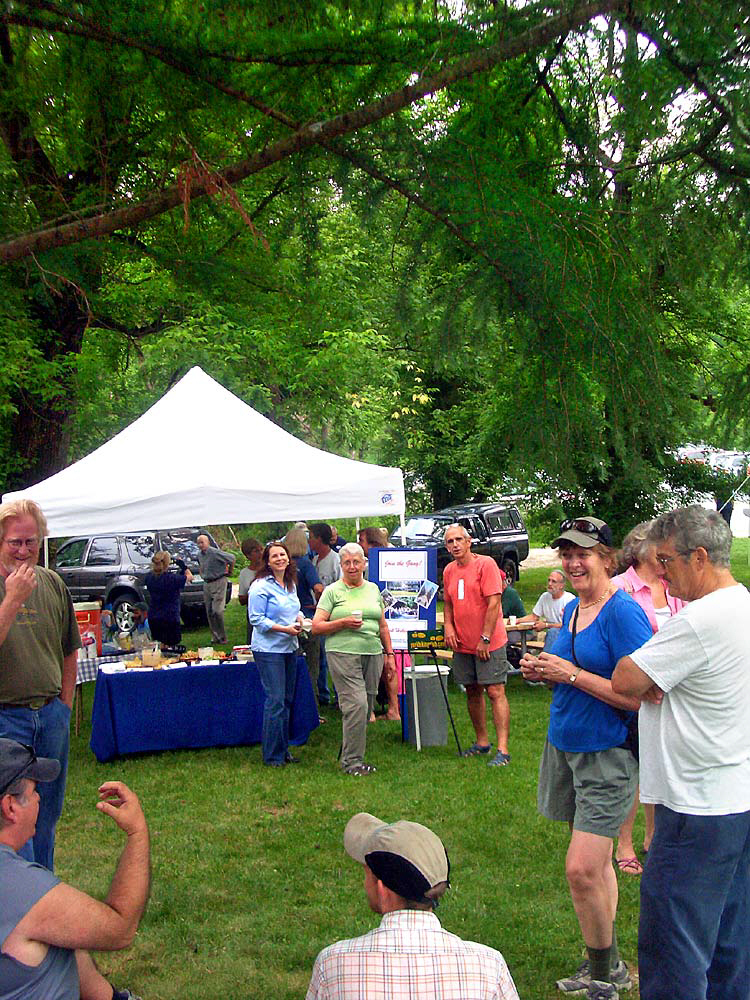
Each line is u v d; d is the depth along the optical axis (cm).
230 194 352
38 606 420
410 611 904
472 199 342
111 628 1264
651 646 331
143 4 338
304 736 920
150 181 429
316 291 643
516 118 353
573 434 346
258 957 472
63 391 1305
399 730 972
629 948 464
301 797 742
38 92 390
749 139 322
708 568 335
